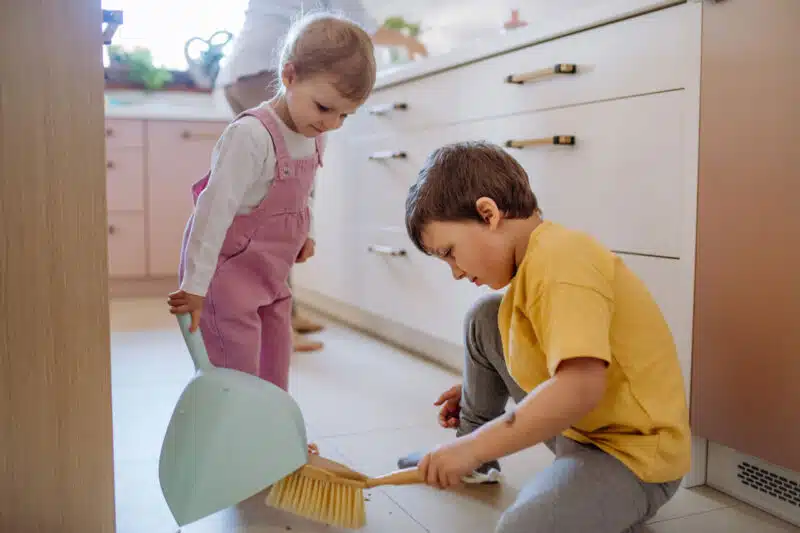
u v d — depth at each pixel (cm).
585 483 91
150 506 118
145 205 336
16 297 82
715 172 119
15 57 80
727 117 117
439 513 118
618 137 140
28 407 83
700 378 124
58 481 85
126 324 271
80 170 83
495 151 98
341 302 272
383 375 202
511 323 98
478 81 183
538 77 160
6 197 81
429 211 96
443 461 86
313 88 124
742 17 113
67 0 81
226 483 96
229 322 133
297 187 134
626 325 92
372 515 117
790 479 115
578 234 92
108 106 362
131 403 173
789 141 108
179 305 115
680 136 126
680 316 127
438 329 203
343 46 124
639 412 92
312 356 223
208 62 384
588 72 147
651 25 131
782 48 108
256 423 97
